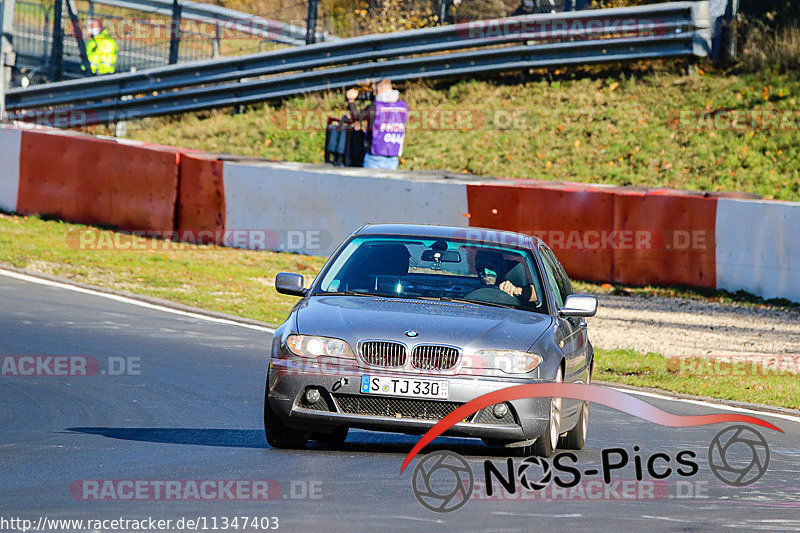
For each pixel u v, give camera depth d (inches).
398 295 1067.3
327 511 748.0
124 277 2279.8
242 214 2699.3
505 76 3506.4
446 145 3166.8
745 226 2324.1
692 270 2377.0
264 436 1078.4
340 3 4151.1
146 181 2731.3
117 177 2755.9
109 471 866.1
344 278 1093.8
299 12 4200.3
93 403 1208.8
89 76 3811.5
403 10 4010.8
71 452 940.0
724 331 2078.0
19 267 2278.5
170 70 3550.7
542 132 3166.8
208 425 1122.0
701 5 3223.4
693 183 2829.7
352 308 1006.4
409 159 3102.9
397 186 2566.4
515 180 2630.4
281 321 2004.2
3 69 3393.2
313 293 1077.8
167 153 2716.5
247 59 3555.6
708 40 3324.3
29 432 1029.8
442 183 2532.0
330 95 3560.5
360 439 1125.7
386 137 2910.9
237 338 1765.5
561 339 1032.8
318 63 3548.2
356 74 3543.3
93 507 738.2
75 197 2797.7
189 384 1362.0
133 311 1930.4
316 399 950.4
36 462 889.5
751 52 3336.6
